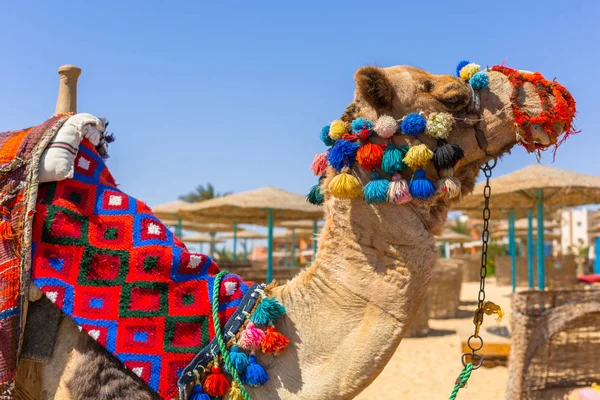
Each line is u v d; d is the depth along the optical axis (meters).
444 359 11.09
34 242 2.73
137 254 2.78
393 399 8.39
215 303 2.77
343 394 2.62
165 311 2.72
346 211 2.75
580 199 15.77
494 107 2.72
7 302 2.62
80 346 2.66
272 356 2.71
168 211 20.81
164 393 2.60
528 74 2.73
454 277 17.41
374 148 2.66
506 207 18.31
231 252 42.56
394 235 2.66
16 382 2.78
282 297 2.84
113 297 2.70
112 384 2.57
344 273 2.70
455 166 2.69
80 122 2.97
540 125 2.63
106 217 2.86
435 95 2.74
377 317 2.63
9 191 2.77
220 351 2.70
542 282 15.12
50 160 2.80
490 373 9.80
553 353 7.76
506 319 16.19
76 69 3.51
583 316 7.57
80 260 2.73
